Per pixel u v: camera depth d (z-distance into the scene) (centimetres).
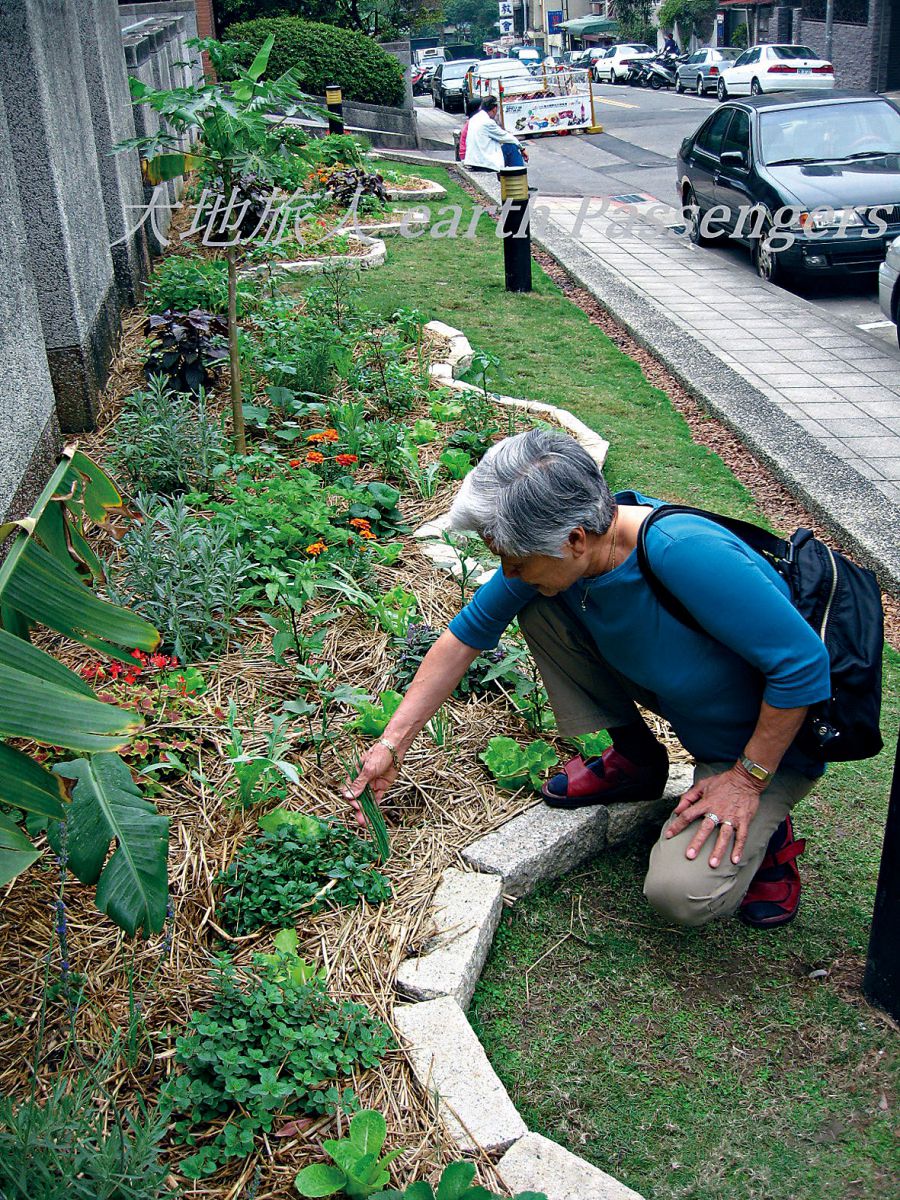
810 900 314
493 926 295
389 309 873
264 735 345
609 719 312
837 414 702
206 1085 233
